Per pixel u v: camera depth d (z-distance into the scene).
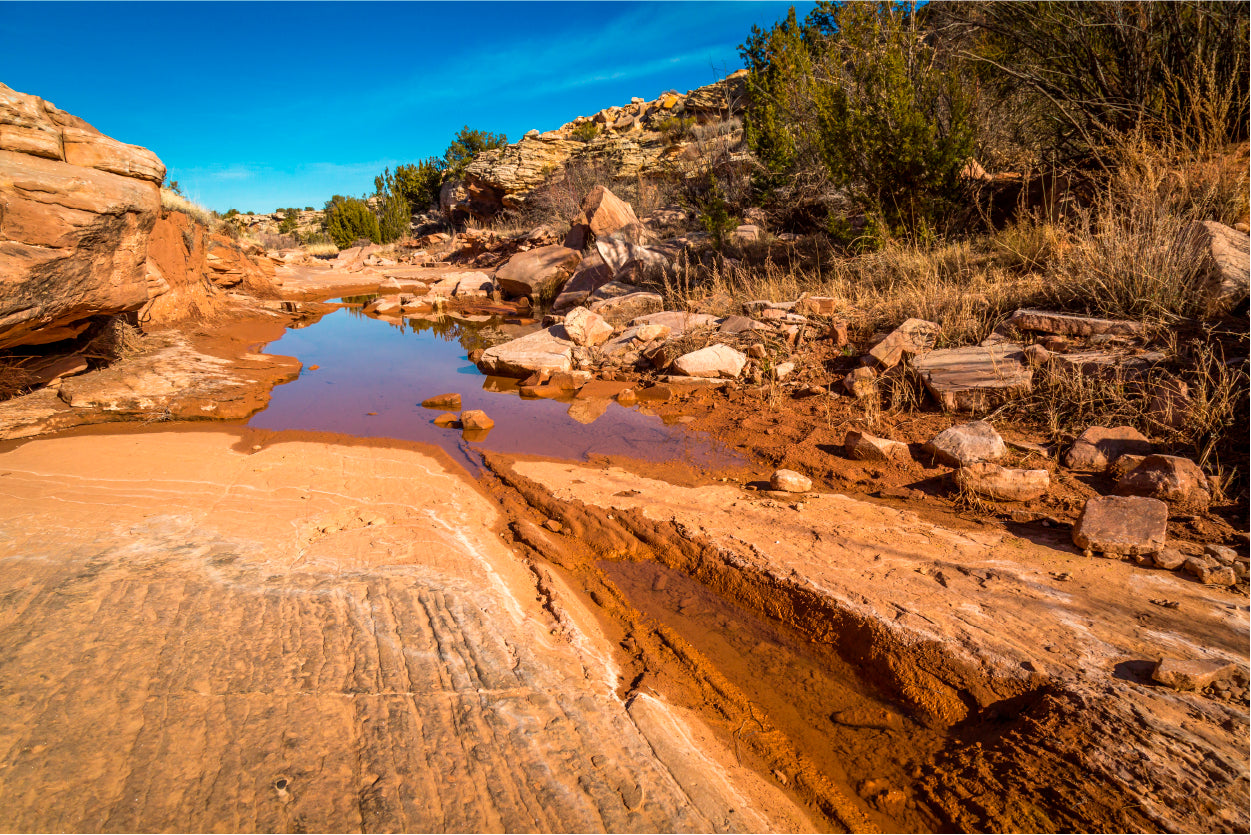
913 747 2.39
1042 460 4.46
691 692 2.66
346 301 15.77
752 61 15.01
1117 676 2.49
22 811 1.82
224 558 3.37
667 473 4.88
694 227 16.03
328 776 2.02
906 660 2.74
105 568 3.21
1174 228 5.96
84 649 2.55
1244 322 4.81
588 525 4.03
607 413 6.43
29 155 6.01
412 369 8.66
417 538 3.74
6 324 5.45
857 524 3.87
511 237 23.00
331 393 7.38
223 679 2.42
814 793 2.18
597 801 2.03
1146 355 4.91
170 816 1.84
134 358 7.62
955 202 9.22
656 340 8.22
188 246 10.66
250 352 9.31
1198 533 3.46
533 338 8.95
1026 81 9.22
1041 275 6.84
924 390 5.74
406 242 30.36
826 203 12.25
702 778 2.18
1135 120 8.13
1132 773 2.08
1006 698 2.51
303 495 4.34
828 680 2.77
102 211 6.22
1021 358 5.47
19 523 3.75
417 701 2.38
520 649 2.75
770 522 3.97
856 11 9.82
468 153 35.75
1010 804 2.06
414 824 1.88
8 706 2.22
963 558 3.42
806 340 7.36
